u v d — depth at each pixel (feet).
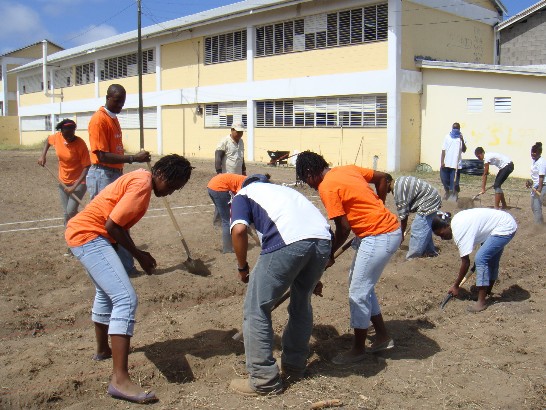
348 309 20.08
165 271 23.79
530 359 16.53
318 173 16.01
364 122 69.77
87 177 22.80
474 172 63.82
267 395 14.07
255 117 82.58
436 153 68.90
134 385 13.82
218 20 82.53
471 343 17.78
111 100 22.25
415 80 68.59
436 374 15.48
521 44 81.20
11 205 42.52
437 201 25.57
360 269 15.72
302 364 15.07
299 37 75.25
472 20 77.97
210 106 90.43
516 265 26.45
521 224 35.45
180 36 92.48
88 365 15.35
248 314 13.94
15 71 145.79
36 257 25.81
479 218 20.26
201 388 14.61
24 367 14.93
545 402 14.02
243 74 83.25
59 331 18.69
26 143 148.46
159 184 14.70
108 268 14.08
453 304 21.40
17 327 18.33
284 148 79.25
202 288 22.00
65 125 25.59
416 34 68.69
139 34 87.81
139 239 30.48
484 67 63.87
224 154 30.76
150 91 101.24
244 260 14.37
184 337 17.52
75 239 14.25
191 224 34.17
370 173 16.87
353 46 69.41
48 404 13.70
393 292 22.38
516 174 63.36
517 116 62.80
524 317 20.11
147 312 20.25
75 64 121.08
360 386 14.76
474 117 65.77
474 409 13.66
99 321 15.42
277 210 13.78
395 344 17.60
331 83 71.87
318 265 14.03
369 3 67.10
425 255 26.55
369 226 15.62
